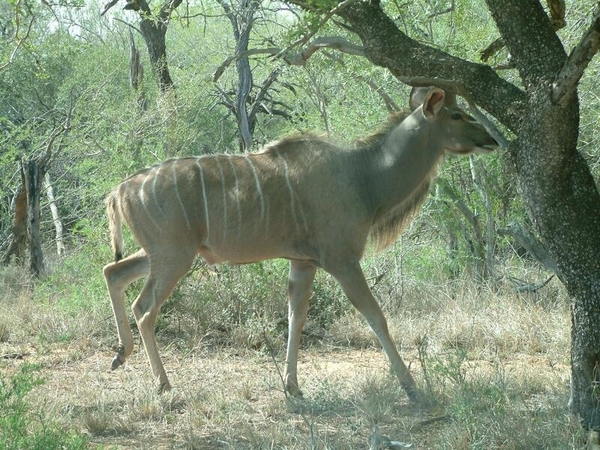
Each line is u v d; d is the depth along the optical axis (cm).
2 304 1172
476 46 1134
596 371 650
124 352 859
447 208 1252
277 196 796
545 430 629
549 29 639
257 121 2331
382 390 770
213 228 812
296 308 821
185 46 2505
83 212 1631
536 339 973
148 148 1412
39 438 561
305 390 812
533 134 635
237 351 984
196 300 1055
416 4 1151
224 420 721
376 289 1152
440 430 667
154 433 703
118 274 862
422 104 795
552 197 639
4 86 2128
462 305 1090
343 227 788
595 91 1159
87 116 1747
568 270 649
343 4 623
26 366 617
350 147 814
